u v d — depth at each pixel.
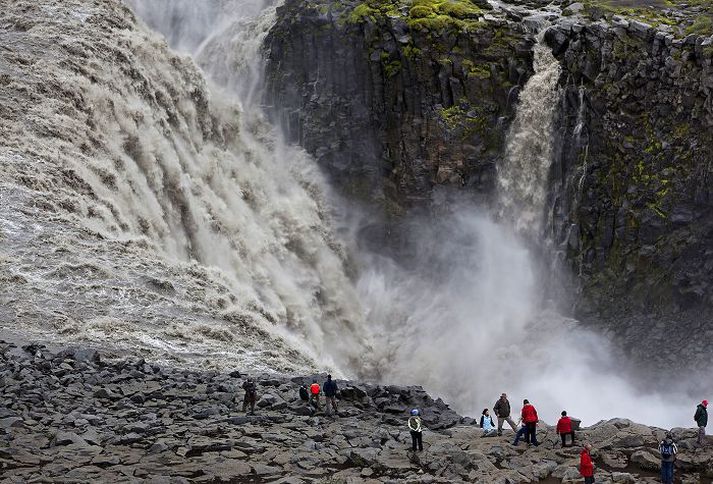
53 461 20.14
